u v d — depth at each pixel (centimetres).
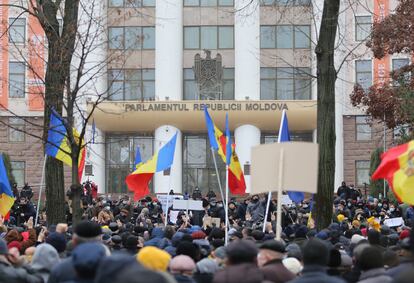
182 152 5666
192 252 1014
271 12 5488
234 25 5622
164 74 5472
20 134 5462
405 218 2667
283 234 1691
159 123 5400
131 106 5312
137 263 529
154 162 2359
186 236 1225
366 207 3125
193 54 5656
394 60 5206
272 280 867
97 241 877
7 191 1989
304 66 5469
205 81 5472
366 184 4903
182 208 2530
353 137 5434
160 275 494
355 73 5275
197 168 5684
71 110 1856
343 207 3008
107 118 5300
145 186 2439
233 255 731
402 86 3172
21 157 5456
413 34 3094
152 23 5488
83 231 868
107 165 5619
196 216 2939
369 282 815
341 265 994
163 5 5456
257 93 5475
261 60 5488
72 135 1819
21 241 1399
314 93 5478
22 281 881
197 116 5362
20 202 2909
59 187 1997
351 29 4881
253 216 2666
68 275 780
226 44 5653
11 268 882
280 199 1050
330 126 1880
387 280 812
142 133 5619
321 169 1864
